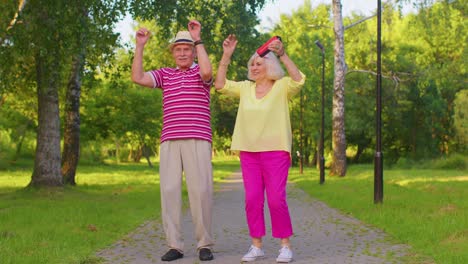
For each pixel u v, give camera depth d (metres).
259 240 6.13
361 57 44.94
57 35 14.78
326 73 46.53
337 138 26.77
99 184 22.12
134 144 56.06
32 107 35.03
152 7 16.91
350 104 44.53
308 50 46.81
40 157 17.36
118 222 9.30
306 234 8.09
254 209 6.07
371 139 52.88
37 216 10.02
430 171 33.97
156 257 6.33
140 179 27.12
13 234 7.65
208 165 6.17
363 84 45.19
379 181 12.13
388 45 44.59
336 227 8.82
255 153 6.05
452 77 37.47
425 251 6.34
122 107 42.28
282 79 6.11
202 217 6.13
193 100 6.13
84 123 42.19
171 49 6.27
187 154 6.11
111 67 18.50
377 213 10.02
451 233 7.39
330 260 6.00
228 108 51.31
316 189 18.06
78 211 10.89
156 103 42.72
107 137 44.69
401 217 9.22
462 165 39.06
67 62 16.16
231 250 6.76
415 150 49.28
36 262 5.83
